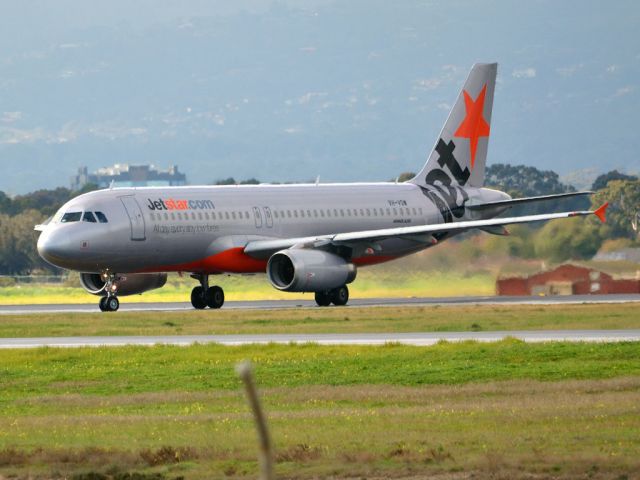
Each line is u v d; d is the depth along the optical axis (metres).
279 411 108.00
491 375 125.81
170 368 137.25
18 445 92.88
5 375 135.25
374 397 114.19
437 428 95.44
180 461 86.81
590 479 78.69
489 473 80.38
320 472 82.19
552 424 95.50
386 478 80.69
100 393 123.06
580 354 137.00
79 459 87.69
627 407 102.31
